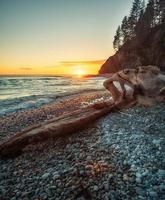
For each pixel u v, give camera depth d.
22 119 12.28
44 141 7.54
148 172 5.02
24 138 7.08
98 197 4.38
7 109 16.14
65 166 5.81
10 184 5.33
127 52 65.81
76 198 4.45
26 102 19.28
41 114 13.30
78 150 6.67
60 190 4.78
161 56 47.84
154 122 8.32
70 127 7.88
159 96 9.88
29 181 5.34
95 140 7.28
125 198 4.28
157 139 6.73
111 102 11.01
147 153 5.89
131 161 5.56
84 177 5.11
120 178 4.92
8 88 38.00
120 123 8.54
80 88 34.75
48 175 5.45
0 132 10.00
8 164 6.41
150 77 10.30
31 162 6.37
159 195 4.30
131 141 6.75
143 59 54.12
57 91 30.12
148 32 58.00
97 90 28.94
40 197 4.66
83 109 9.95
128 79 10.58
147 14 61.81
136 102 10.59
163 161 5.47
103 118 9.34
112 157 5.92
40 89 34.94
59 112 13.59
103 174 5.13
